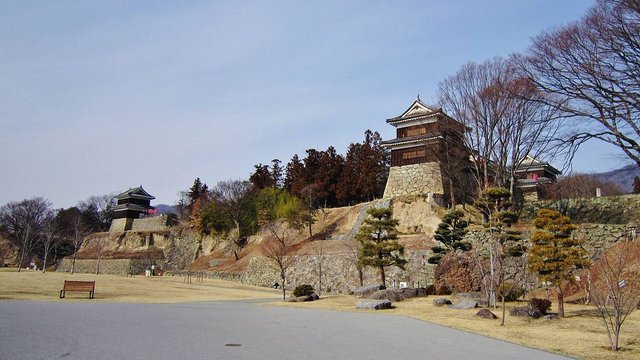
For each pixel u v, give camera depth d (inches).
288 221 2365.9
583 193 1841.8
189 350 423.5
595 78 951.6
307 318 770.2
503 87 1317.7
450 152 1628.9
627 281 796.6
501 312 834.2
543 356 459.8
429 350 471.2
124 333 519.5
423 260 1480.1
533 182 2188.7
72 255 3171.8
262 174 3403.1
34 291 1124.5
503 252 1069.1
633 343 542.9
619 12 852.6
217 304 1074.7
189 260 2844.5
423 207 1822.1
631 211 1392.7
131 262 2716.5
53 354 382.6
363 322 720.3
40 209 3395.7
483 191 1134.4
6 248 3302.2
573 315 767.1
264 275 2044.8
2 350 393.7
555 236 788.0
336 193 2652.6
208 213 2866.6
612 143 1039.0
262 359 390.9
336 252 1807.3
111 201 4335.6
